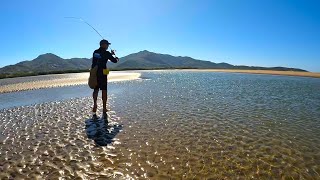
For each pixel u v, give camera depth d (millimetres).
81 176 2361
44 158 2768
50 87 11023
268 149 3027
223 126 3955
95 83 4812
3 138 3475
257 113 4863
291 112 4969
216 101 6219
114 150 2979
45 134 3613
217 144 3176
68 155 2838
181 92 8078
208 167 2553
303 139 3383
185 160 2707
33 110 5406
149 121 4262
